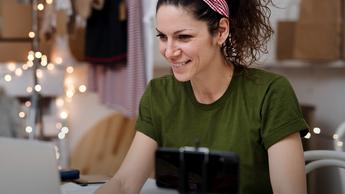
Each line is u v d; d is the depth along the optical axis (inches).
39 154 27.0
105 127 138.3
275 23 103.3
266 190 45.5
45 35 119.7
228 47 46.7
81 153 139.9
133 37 102.6
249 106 45.2
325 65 99.4
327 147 92.2
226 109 45.9
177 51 40.4
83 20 119.5
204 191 26.1
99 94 131.6
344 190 54.4
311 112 105.0
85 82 141.7
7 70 131.2
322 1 94.6
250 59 48.2
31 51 120.4
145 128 48.9
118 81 118.8
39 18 117.3
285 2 103.8
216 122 46.0
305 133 44.6
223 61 46.2
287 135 43.1
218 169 26.1
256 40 48.1
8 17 121.5
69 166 139.9
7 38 122.0
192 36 40.3
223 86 46.2
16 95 131.3
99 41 117.4
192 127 46.7
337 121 104.0
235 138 44.9
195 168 26.3
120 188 46.4
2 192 26.1
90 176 55.7
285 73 115.3
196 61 41.2
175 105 47.8
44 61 119.9
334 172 84.6
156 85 49.7
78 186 51.4
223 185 26.1
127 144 132.4
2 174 26.2
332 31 94.0
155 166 27.3
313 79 110.1
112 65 120.1
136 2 102.1
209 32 41.4
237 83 46.3
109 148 135.0
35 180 26.7
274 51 102.8
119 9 110.7
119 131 135.1
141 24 102.6
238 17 46.3
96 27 117.7
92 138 139.5
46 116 140.7
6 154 26.4
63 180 53.2
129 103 104.2
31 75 130.8
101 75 127.8
